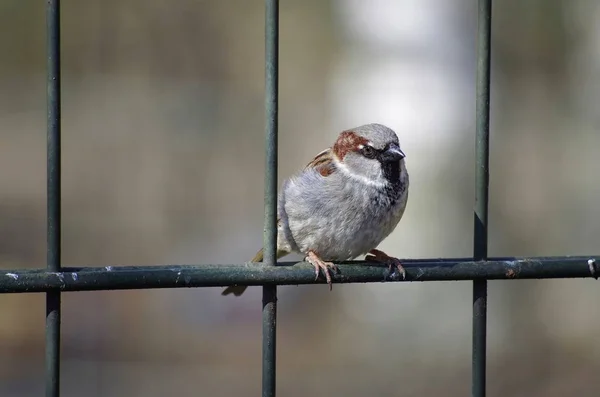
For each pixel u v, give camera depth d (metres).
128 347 12.50
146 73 23.12
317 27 21.06
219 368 11.84
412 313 10.81
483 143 4.37
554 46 12.38
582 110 12.38
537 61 12.41
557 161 12.39
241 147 20.67
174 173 19.64
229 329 13.26
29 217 18.33
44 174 21.66
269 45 4.10
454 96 10.46
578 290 11.27
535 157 12.39
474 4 10.47
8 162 22.20
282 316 13.07
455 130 10.45
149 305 14.02
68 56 23.06
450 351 10.70
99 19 23.17
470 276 4.37
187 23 23.14
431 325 10.75
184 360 12.10
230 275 4.10
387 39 10.66
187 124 21.58
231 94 22.56
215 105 22.05
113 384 11.16
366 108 10.78
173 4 23.14
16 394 10.78
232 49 23.08
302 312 13.19
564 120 12.45
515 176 12.34
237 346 12.73
